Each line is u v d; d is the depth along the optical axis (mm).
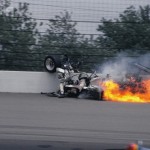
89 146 33062
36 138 35062
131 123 42438
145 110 50500
